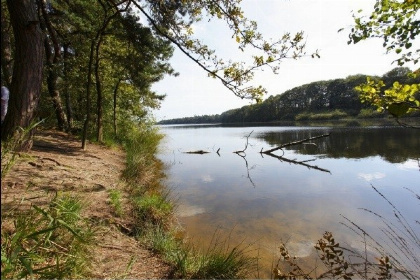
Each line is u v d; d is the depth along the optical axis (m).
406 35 3.14
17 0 5.34
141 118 17.42
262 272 3.85
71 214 2.94
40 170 5.24
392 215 5.98
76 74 12.09
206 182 9.51
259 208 6.70
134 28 9.41
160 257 3.51
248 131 41.19
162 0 6.18
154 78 14.50
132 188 6.39
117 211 4.45
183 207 6.71
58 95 12.62
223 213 6.34
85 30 10.79
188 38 5.36
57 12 11.74
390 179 8.92
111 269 2.87
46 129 11.86
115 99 13.82
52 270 2.22
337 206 6.73
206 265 3.42
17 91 5.38
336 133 26.70
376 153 13.94
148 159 11.27
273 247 4.70
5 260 1.81
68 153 8.05
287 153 16.69
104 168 7.42
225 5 4.91
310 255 4.42
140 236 4.03
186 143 25.00
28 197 3.70
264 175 10.66
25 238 2.23
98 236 3.47
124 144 13.60
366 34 3.54
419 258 4.12
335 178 9.58
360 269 3.81
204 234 5.16
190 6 6.20
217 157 15.76
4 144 2.52
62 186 4.70
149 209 5.16
